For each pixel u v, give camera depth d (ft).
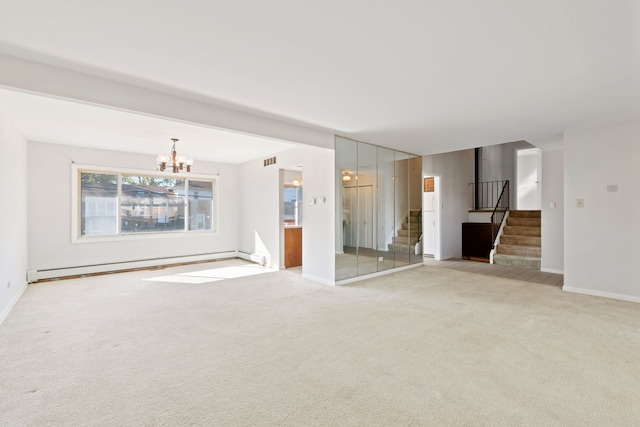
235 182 26.50
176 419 6.08
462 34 7.00
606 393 6.81
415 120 13.53
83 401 6.64
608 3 5.89
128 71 8.87
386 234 19.93
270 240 22.15
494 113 12.56
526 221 24.95
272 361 8.34
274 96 10.78
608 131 14.05
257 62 8.35
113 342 9.55
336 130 15.42
